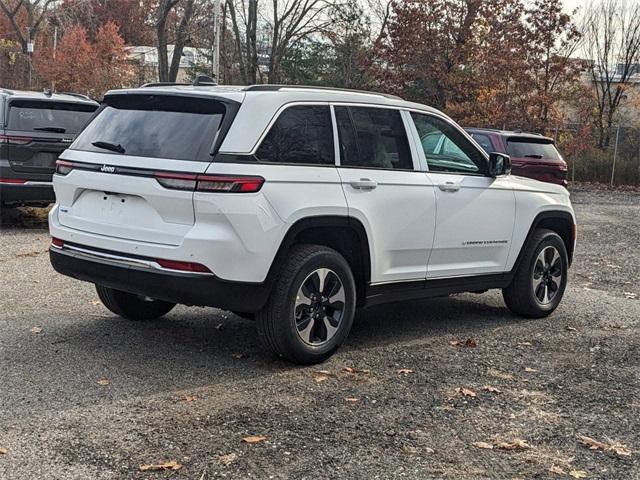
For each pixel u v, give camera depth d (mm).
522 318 7891
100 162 5738
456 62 30312
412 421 4871
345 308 6004
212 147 5375
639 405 5355
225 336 6605
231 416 4801
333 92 6160
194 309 7547
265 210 5395
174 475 3971
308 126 5875
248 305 5461
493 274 7402
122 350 6047
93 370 5539
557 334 7293
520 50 29422
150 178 5441
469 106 29375
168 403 4969
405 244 6469
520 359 6379
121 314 6859
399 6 30719
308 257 5699
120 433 4465
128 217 5602
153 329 6715
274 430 4609
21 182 11461
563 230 8281
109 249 5648
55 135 11656
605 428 4918
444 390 5496
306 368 5836
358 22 36031
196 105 5684
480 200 7098
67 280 8555
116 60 45125
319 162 5875
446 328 7344
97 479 3898
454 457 4367
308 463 4188
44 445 4266
